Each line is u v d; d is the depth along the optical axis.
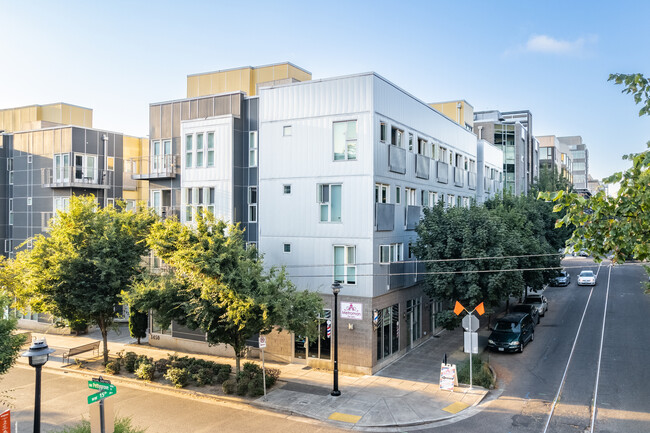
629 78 7.64
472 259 20.66
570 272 55.22
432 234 21.91
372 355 20.48
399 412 16.09
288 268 22.50
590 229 7.62
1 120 39.72
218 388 18.62
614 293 40.47
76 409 16.69
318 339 21.52
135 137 35.06
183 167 25.44
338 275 21.36
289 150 22.67
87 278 20.66
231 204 23.92
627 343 24.47
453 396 17.55
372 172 20.80
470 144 34.91
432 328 27.61
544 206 36.28
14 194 33.22
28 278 20.69
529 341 25.53
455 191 31.39
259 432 14.65
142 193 35.00
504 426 14.86
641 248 7.34
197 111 25.95
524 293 33.38
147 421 15.54
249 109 24.69
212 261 16.59
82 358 23.23
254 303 16.47
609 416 15.27
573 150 137.38
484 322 30.30
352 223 21.14
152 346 25.81
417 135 25.88
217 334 18.14
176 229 18.59
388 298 22.14
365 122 20.98
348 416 15.84
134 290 19.11
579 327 28.50
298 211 22.38
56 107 38.03
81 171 31.02
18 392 18.56
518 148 50.34
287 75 29.50
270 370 19.50
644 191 7.33
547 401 16.89
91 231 21.31
